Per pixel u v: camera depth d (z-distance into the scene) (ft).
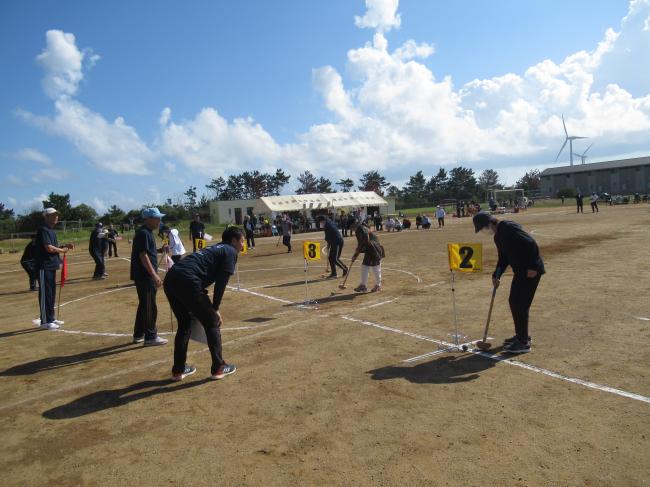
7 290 45.62
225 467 11.46
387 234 100.94
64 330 26.68
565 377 15.79
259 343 21.71
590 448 11.44
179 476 11.18
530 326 21.76
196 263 16.99
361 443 12.26
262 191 317.22
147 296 22.44
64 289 43.91
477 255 19.62
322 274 43.55
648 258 39.34
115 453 12.44
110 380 18.02
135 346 22.66
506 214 155.63
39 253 27.14
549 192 322.14
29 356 21.80
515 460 11.09
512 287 18.38
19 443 13.33
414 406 14.26
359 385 16.10
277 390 16.08
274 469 11.25
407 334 21.79
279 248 80.59
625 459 10.91
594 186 302.45
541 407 13.74
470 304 27.12
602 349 18.17
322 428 13.19
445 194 346.33
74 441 13.26
